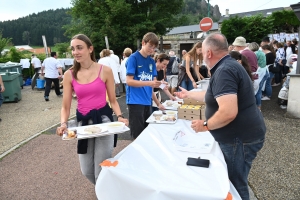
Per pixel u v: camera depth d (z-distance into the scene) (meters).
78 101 2.15
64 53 24.77
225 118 1.57
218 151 1.87
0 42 20.67
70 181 3.01
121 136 4.51
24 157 3.75
